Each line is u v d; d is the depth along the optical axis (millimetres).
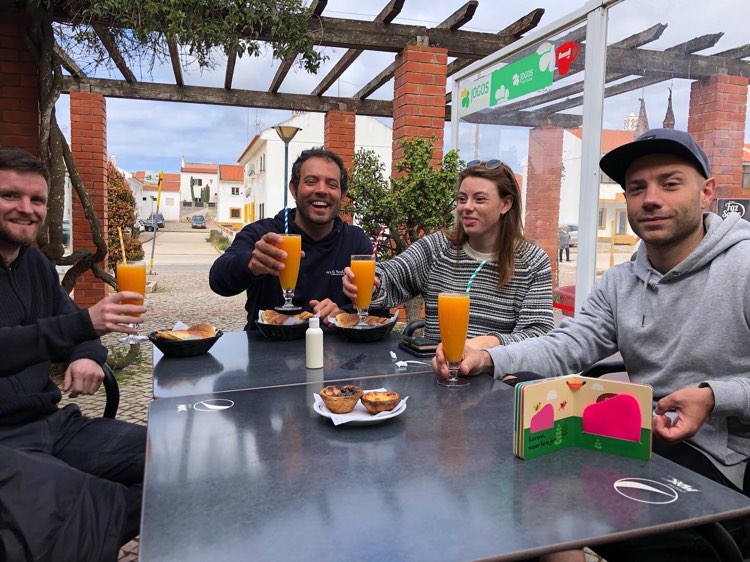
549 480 1006
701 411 1313
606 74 3377
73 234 6855
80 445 1773
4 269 1870
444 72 5699
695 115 2939
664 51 3049
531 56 4203
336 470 1026
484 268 2264
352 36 5504
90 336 1573
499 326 2240
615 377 2184
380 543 788
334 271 2619
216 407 1365
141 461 1721
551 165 4016
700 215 1609
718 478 1490
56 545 1244
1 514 1219
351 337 2102
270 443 1149
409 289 2529
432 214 5074
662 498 944
